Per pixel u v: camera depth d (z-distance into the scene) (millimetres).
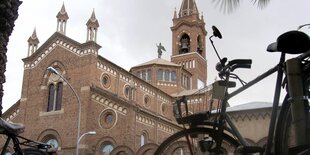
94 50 47406
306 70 4070
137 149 47312
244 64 4840
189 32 80250
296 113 3949
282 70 4297
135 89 54688
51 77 48906
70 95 46406
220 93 4777
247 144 4496
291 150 4051
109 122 45781
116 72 51750
